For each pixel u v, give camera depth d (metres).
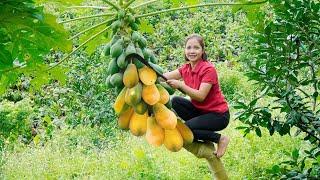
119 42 3.91
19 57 3.74
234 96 10.34
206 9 14.86
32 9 3.18
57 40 3.63
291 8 4.66
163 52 12.91
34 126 10.15
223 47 12.97
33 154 8.45
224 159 7.58
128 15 3.96
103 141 9.16
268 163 7.23
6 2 3.10
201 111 5.04
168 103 4.09
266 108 5.12
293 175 5.06
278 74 4.82
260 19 4.75
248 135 8.07
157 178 7.19
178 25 13.99
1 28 3.38
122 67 3.90
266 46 4.78
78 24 11.72
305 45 4.74
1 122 9.13
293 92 4.89
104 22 4.14
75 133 9.45
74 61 11.27
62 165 7.92
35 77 4.77
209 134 4.84
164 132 4.05
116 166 7.70
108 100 10.20
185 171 7.30
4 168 7.98
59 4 4.14
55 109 10.51
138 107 3.91
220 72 11.39
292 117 4.85
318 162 5.32
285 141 7.96
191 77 5.12
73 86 10.97
